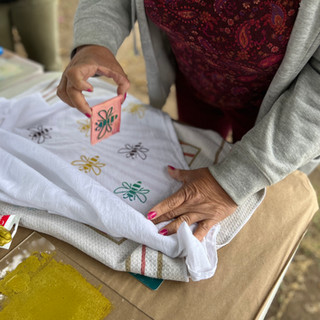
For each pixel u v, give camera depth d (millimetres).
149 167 840
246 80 869
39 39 1903
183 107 1262
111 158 851
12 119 900
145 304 614
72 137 892
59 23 2826
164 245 637
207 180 722
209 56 832
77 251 687
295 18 629
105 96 1026
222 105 1065
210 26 736
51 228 691
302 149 659
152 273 632
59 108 940
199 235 683
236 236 732
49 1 1783
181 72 1107
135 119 966
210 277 656
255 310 619
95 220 668
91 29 810
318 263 1653
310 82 679
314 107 664
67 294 599
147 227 642
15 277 616
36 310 578
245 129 1118
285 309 1492
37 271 626
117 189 778
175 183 805
